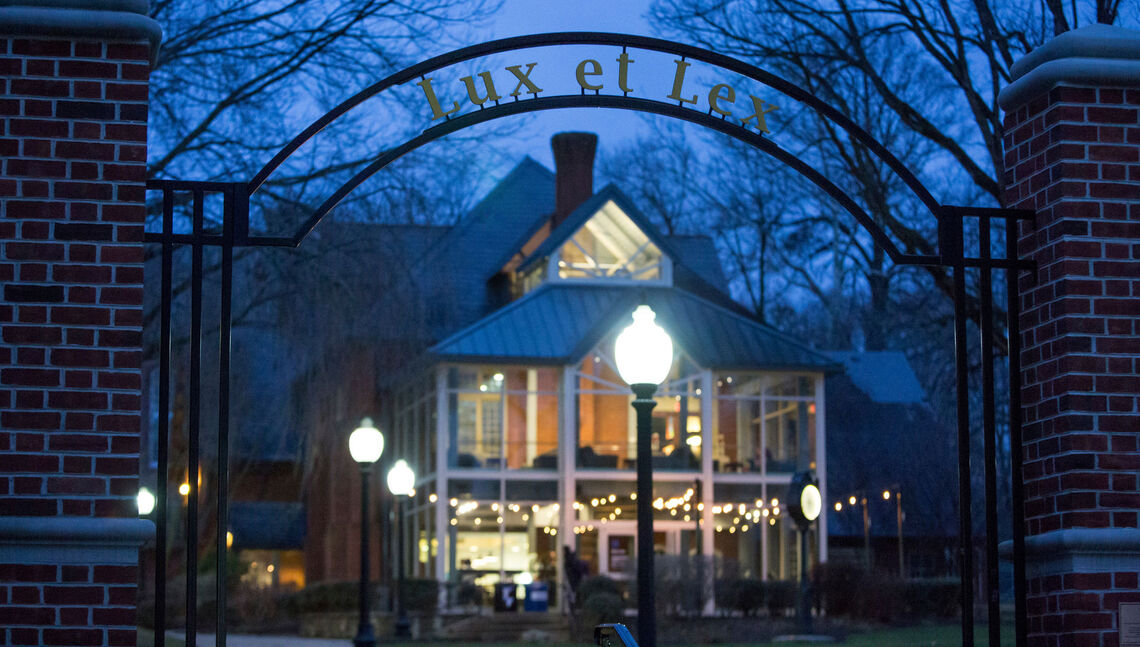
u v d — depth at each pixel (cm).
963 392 930
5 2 830
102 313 823
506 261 4319
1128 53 915
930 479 4328
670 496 3766
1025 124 950
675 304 3912
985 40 1877
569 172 4288
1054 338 903
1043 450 912
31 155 828
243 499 4944
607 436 3794
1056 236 905
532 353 3741
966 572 919
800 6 1981
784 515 3803
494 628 3284
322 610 3541
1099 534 859
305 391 3531
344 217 2819
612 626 897
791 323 5794
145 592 3691
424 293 3575
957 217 940
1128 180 908
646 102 935
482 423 3784
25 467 805
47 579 795
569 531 3703
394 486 2194
